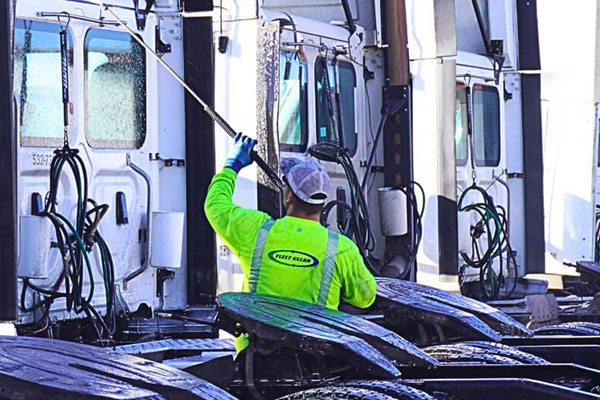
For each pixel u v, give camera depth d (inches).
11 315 511.8
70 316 708.0
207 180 782.5
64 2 700.7
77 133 710.5
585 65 1210.6
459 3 1146.7
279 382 534.6
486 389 507.2
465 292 1105.4
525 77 1157.7
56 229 669.9
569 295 1151.6
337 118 894.4
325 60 884.6
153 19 768.3
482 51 1144.2
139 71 757.3
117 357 442.3
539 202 1159.0
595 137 1213.1
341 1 951.6
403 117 940.0
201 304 782.5
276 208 762.2
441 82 959.0
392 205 928.9
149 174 765.9
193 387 409.4
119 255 741.9
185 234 785.6
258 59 769.6
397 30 947.3
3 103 512.4
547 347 639.1
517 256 1165.1
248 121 772.6
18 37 674.2
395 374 512.4
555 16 1220.5
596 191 1353.3
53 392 378.3
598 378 542.3
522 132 1160.8
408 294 696.4
